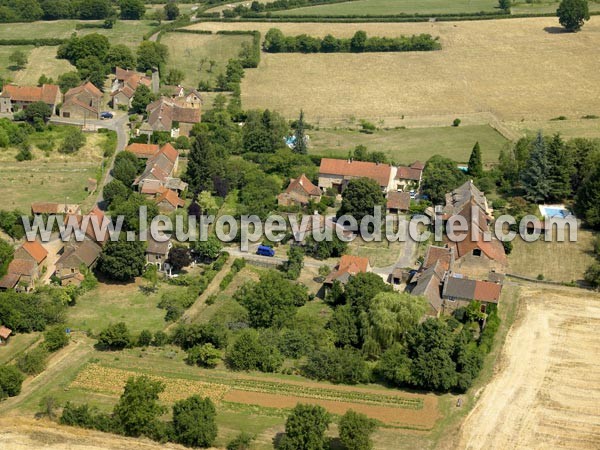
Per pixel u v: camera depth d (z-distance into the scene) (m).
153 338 160.62
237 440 127.00
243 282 184.62
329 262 194.88
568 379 149.12
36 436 129.12
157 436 129.62
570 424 136.50
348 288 170.12
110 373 148.88
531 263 194.38
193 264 192.62
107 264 181.25
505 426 135.50
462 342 150.88
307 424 125.06
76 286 177.25
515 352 157.12
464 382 144.25
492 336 160.12
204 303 175.12
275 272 184.38
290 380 149.00
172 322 167.88
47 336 156.25
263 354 152.62
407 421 136.38
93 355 155.25
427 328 151.00
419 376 145.00
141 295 179.12
